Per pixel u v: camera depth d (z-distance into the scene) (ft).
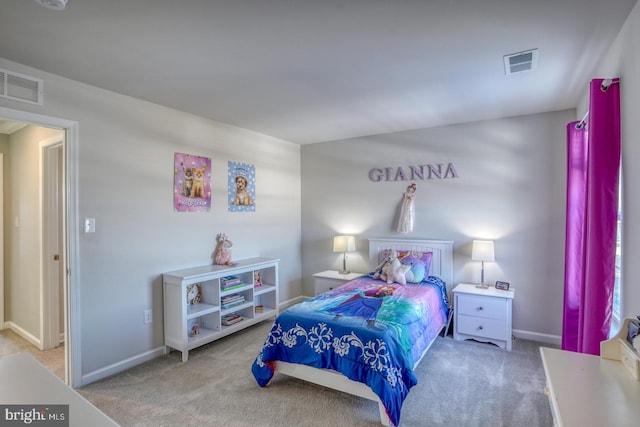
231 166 12.76
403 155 13.76
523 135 11.57
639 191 5.27
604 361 4.38
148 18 5.71
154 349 10.12
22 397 3.30
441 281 12.29
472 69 7.85
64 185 8.42
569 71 7.93
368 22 5.88
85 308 8.59
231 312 11.66
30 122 7.72
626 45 5.80
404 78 8.38
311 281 16.21
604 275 6.24
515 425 6.87
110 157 9.14
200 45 6.69
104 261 8.99
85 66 7.62
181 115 11.00
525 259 11.59
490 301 10.83
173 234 10.73
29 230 11.43
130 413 7.31
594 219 6.34
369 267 14.47
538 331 11.41
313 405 7.60
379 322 7.76
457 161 12.69
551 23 5.90
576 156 9.39
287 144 15.60
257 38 6.43
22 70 7.54
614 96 6.24
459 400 7.80
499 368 9.36
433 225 13.16
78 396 3.34
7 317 12.55
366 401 7.75
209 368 9.43
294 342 8.05
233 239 12.81
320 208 15.90
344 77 8.31
